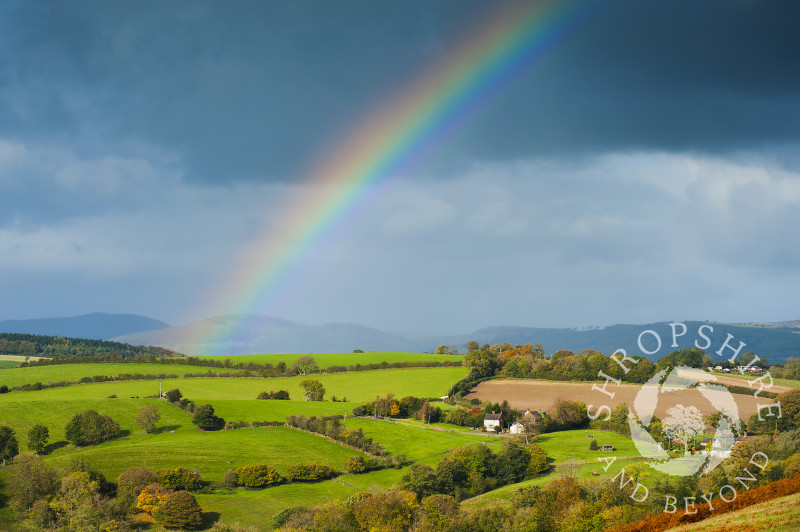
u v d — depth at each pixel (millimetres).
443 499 98688
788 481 64812
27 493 93375
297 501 107062
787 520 54219
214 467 121625
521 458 120312
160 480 105750
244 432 150375
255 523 96312
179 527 91375
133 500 98125
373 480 120875
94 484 96688
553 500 87500
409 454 140375
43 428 135000
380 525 89750
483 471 118812
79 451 133250
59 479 97375
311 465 120062
